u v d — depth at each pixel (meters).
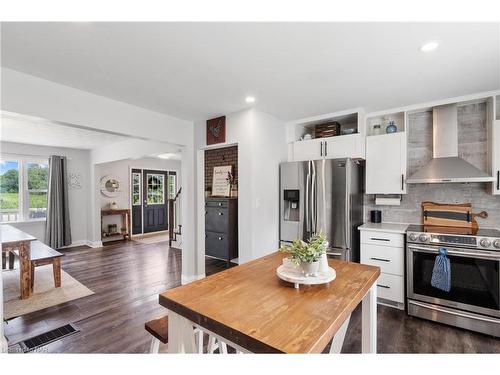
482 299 2.33
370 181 3.24
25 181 5.57
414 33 1.66
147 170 7.71
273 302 1.15
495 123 2.57
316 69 2.15
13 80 2.13
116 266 4.51
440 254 2.47
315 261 1.36
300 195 3.36
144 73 2.21
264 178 3.32
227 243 4.41
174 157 7.36
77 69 2.12
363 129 3.25
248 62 2.03
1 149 5.23
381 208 3.46
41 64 2.04
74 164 6.18
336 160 3.11
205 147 3.67
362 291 1.30
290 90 2.61
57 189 5.73
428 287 2.58
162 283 3.70
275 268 1.63
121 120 2.90
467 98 2.77
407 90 2.63
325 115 3.44
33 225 5.64
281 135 3.69
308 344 0.84
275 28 1.60
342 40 1.74
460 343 2.21
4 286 3.62
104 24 1.55
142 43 1.75
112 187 6.89
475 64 2.08
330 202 3.13
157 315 2.75
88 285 3.61
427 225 3.12
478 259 2.35
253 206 3.13
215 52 1.88
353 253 3.13
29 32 1.62
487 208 2.83
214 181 5.04
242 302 1.15
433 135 2.98
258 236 3.19
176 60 1.99
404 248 2.77
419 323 2.55
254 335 0.89
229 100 2.88
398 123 3.36
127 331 2.43
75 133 4.46
